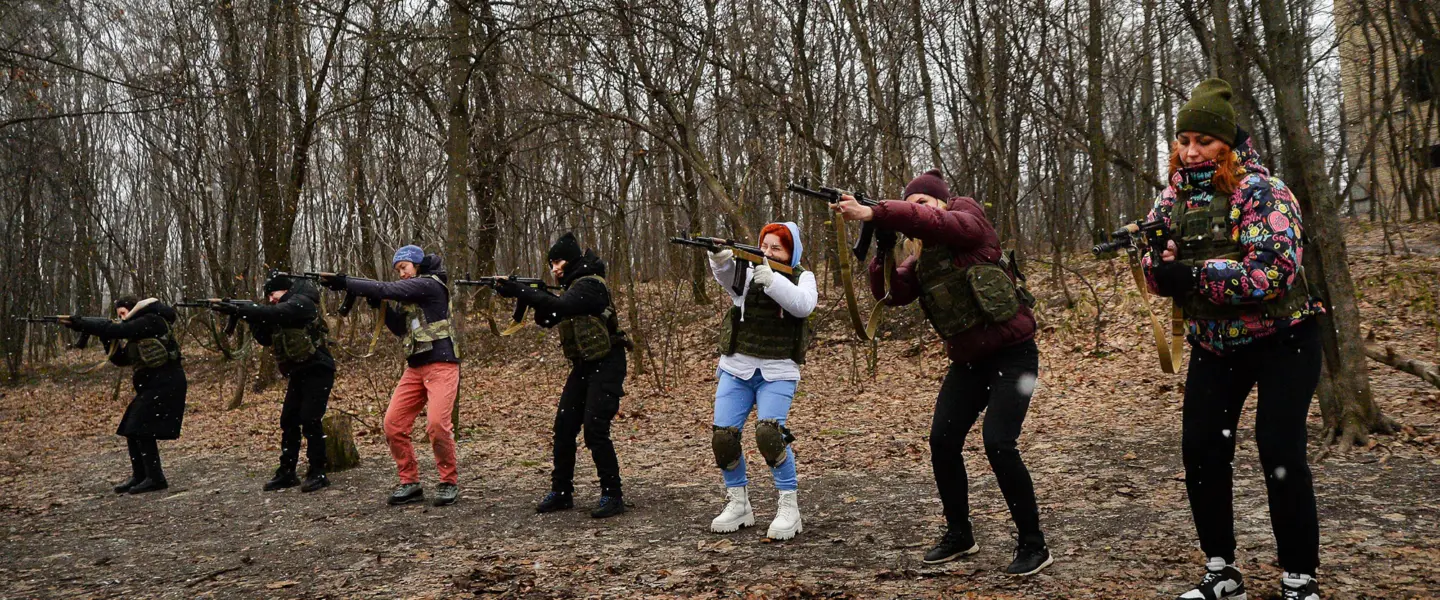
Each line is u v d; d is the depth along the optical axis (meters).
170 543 4.86
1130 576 3.17
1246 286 2.56
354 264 17.03
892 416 8.63
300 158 14.36
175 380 6.70
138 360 6.50
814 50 16.16
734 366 4.21
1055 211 17.36
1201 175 2.77
